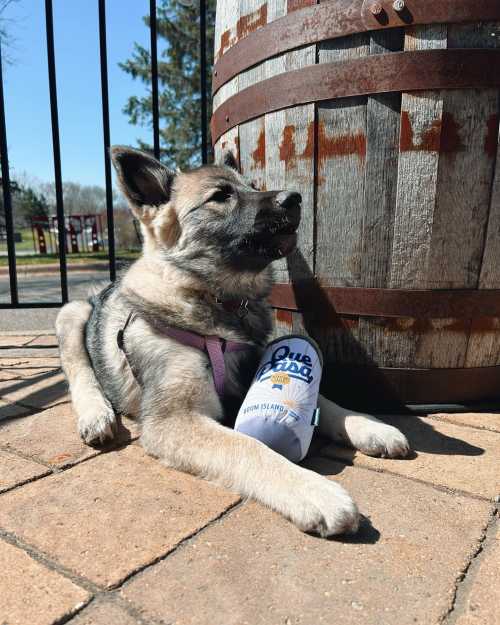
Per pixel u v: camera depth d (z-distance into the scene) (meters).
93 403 0.67
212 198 0.66
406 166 0.62
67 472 0.54
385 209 0.64
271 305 0.77
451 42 0.59
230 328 0.66
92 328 0.81
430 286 0.65
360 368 0.70
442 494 0.49
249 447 0.51
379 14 0.60
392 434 0.57
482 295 0.65
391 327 0.67
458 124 0.60
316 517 0.42
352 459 0.57
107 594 0.36
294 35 0.65
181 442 0.55
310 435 0.54
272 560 0.40
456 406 0.70
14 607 0.35
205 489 0.51
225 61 0.79
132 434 0.65
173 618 0.34
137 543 0.42
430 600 0.35
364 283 0.67
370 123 0.62
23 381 0.88
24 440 0.63
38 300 2.20
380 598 0.35
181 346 0.61
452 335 0.67
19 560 0.40
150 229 0.71
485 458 0.56
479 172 0.62
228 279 0.67
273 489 0.46
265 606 0.35
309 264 0.70
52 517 0.46
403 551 0.41
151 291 0.67
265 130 0.72
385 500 0.48
